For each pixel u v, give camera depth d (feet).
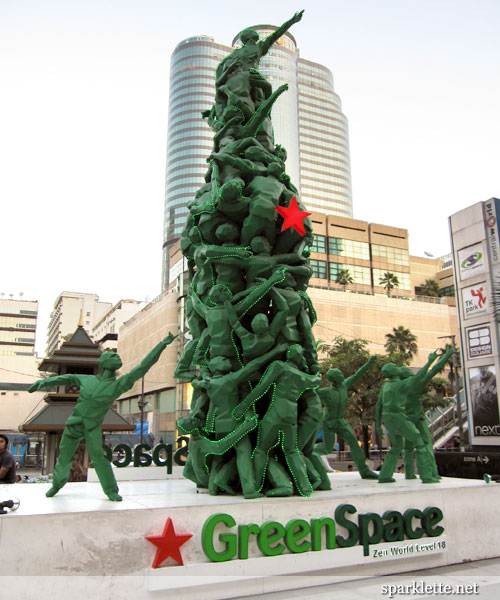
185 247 31.73
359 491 25.45
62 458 23.50
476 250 96.48
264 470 24.80
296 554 21.02
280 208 28.12
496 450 88.12
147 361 23.24
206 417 27.37
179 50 357.20
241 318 27.66
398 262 272.72
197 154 330.13
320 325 216.13
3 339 335.67
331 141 381.60
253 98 32.58
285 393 25.07
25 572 17.61
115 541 18.74
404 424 31.24
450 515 25.62
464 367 95.71
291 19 32.14
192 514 20.08
